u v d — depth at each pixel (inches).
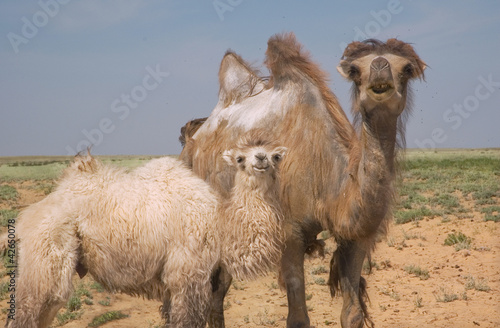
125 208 233.9
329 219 270.4
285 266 275.9
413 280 474.3
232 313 404.5
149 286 243.0
